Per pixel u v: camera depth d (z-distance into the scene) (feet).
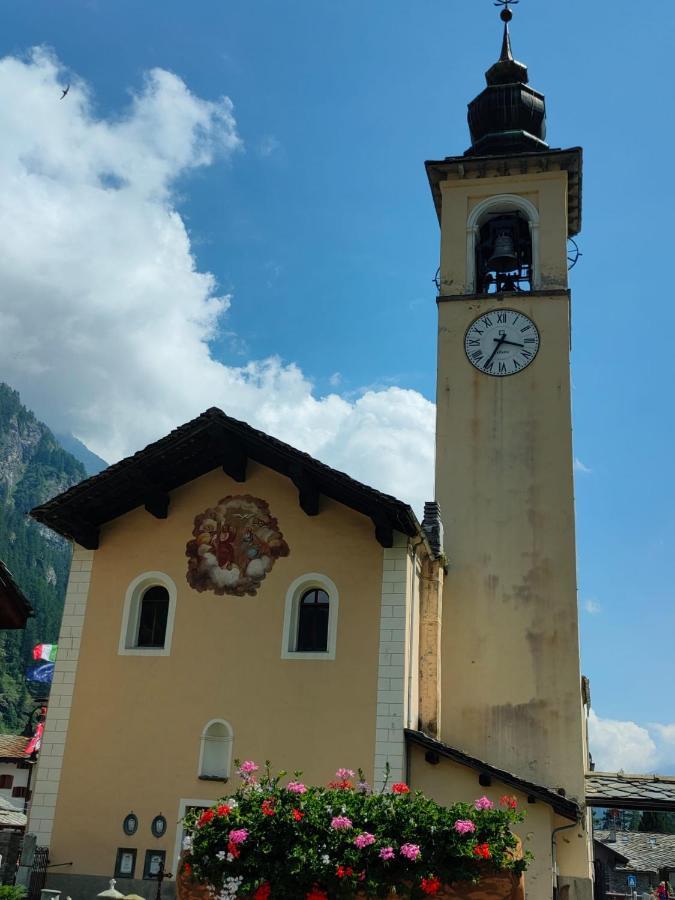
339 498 69.46
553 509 81.30
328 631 67.15
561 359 86.53
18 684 381.81
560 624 77.36
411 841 37.99
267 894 37.63
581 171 95.30
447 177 96.89
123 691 68.80
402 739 62.95
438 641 73.00
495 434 84.89
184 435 68.80
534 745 74.02
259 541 70.59
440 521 79.87
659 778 75.61
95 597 72.18
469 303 90.48
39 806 66.39
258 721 65.72
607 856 203.00
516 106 101.24
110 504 73.51
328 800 41.04
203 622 69.51
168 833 63.98
